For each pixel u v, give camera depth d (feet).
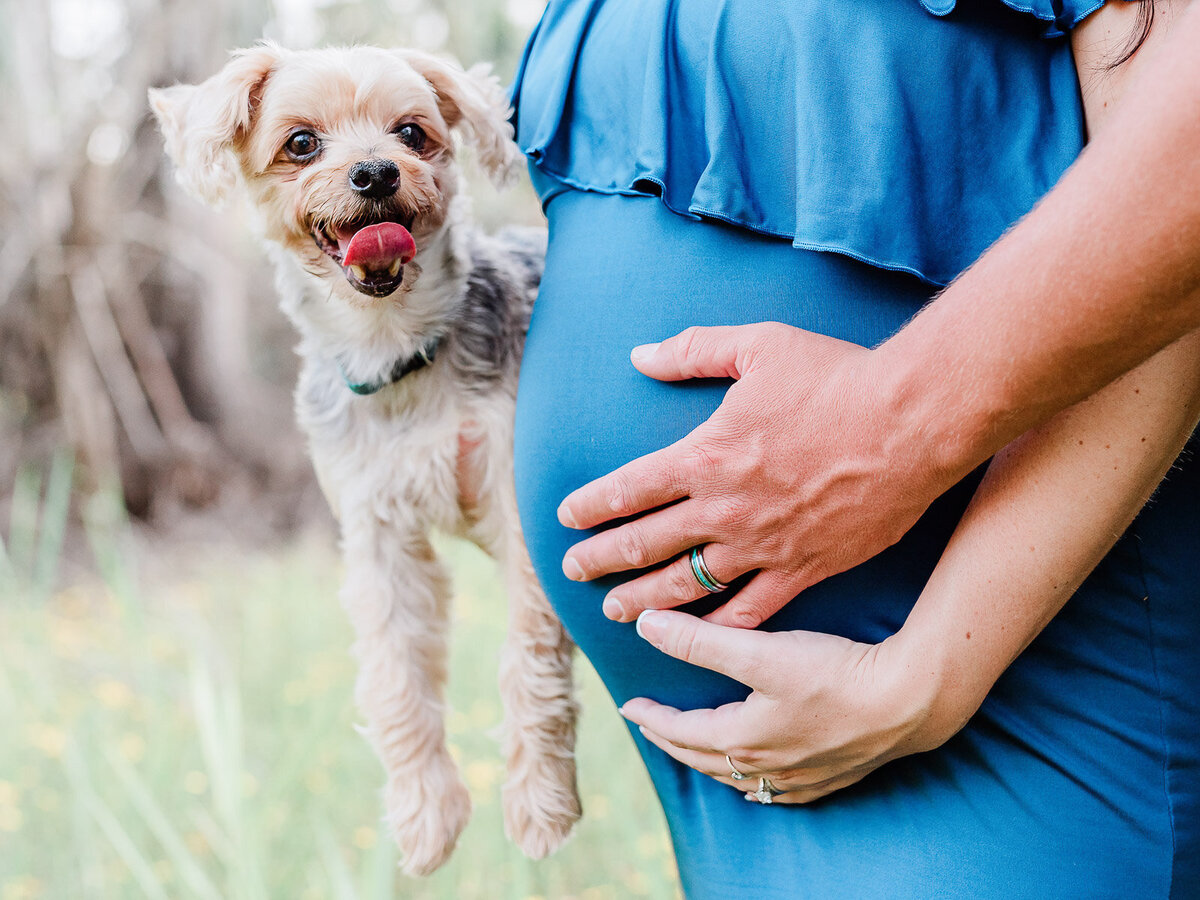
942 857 4.20
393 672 6.43
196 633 17.52
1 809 11.50
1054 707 4.14
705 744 4.41
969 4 4.17
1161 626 4.05
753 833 4.73
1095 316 3.13
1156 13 3.84
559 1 5.88
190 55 27.84
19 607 18.98
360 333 6.34
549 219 5.57
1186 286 3.01
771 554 4.09
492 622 15.96
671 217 4.74
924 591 3.97
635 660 4.81
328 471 6.68
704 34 4.65
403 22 27.22
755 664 4.12
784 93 4.42
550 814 6.14
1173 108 2.96
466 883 9.78
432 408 6.32
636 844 9.57
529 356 5.32
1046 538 3.68
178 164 7.34
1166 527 4.06
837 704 3.98
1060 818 4.08
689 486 4.12
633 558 4.35
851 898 4.34
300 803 11.18
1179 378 3.58
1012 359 3.31
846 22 4.23
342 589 6.64
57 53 28.19
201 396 30.35
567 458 4.89
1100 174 3.12
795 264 4.46
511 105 6.11
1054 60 4.19
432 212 6.44
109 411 27.76
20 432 27.22
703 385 4.51
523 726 6.18
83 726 13.44
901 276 4.32
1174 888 4.01
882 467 3.70
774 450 3.91
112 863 10.58
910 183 4.17
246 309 33.04
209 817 10.88
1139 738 4.07
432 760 6.42
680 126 4.73
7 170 27.45
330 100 6.91
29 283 27.40
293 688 15.06
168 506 28.63
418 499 6.49
